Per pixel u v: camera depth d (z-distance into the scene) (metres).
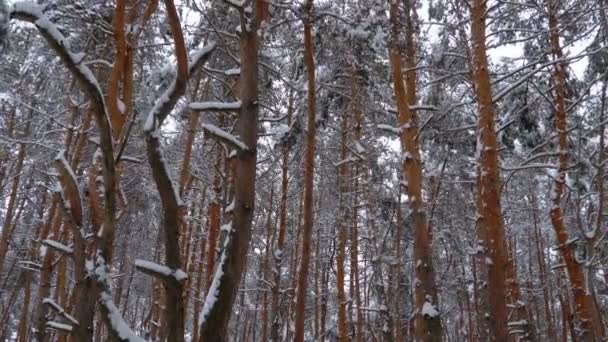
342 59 12.02
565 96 10.20
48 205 16.55
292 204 21.02
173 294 2.78
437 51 11.02
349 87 12.54
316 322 19.64
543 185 17.72
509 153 12.67
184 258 13.25
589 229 7.80
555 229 9.85
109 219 2.79
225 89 11.92
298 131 10.95
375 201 15.14
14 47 10.66
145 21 6.75
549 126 11.35
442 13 11.15
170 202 2.82
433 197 13.52
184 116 11.02
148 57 9.57
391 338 14.04
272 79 11.40
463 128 10.48
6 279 17.36
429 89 11.99
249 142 3.51
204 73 10.43
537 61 8.83
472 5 9.09
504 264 7.79
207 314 3.05
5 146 13.51
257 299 23.81
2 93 12.03
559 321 28.42
